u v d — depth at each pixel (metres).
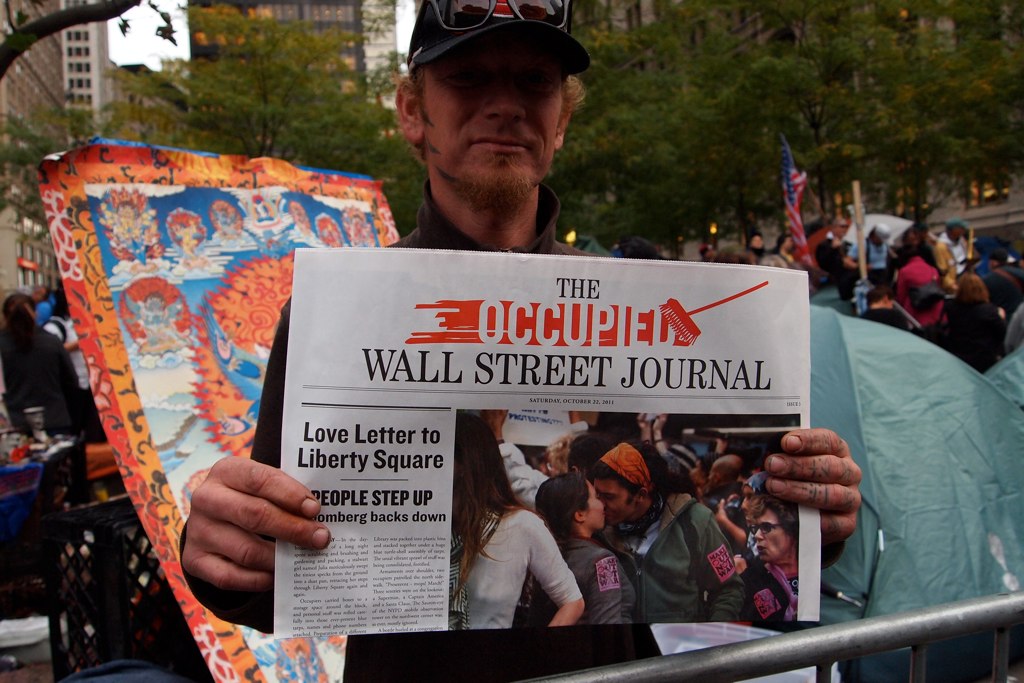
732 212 17.81
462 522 1.07
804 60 13.73
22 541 3.51
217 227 2.86
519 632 1.27
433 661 1.25
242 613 1.13
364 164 13.98
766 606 1.11
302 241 3.10
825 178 14.85
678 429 1.11
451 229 1.33
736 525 1.11
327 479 1.04
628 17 14.40
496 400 1.08
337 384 1.05
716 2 14.02
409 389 1.06
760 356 1.12
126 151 2.68
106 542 2.39
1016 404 4.04
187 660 2.53
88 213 2.51
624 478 1.10
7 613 3.46
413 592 1.05
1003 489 3.55
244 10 13.96
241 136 14.02
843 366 3.74
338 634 1.03
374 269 1.06
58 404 4.99
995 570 3.31
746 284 1.12
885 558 3.22
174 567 2.22
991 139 14.30
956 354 6.88
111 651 2.39
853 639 1.10
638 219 15.05
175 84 13.42
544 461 1.08
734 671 1.06
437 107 1.30
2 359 4.87
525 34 1.23
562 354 1.09
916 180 14.97
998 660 1.20
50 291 8.73
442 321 1.07
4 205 19.39
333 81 14.56
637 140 12.94
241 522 1.01
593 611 1.08
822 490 1.12
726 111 14.14
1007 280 8.23
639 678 1.03
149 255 2.62
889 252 9.99
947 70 14.00
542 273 1.08
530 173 1.29
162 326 2.55
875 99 14.22
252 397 2.64
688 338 1.11
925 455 3.52
